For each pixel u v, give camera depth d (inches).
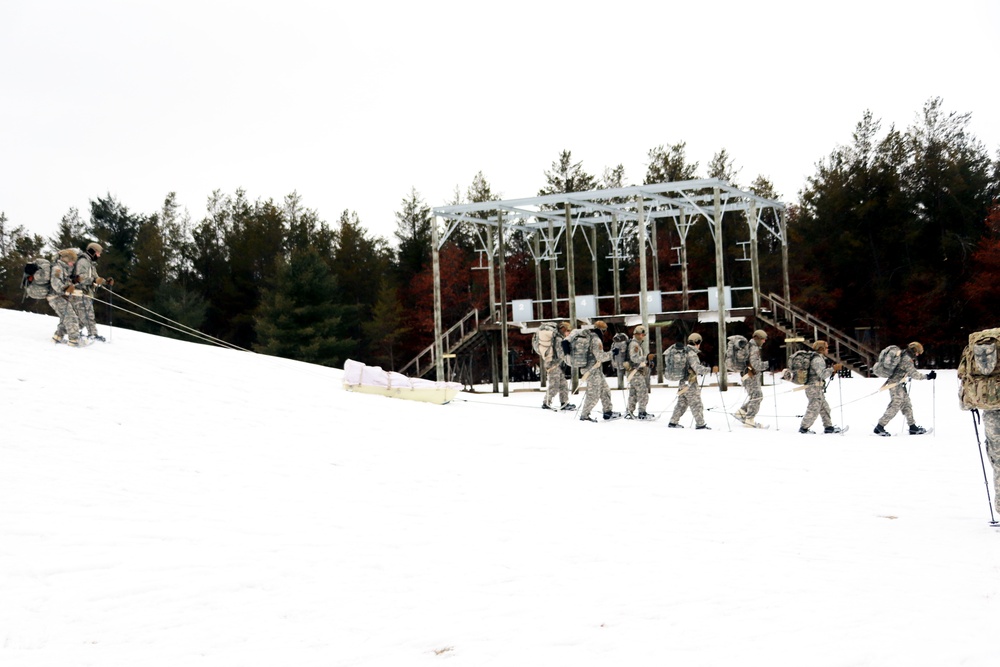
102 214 2453.2
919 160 1726.1
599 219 1246.3
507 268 2119.8
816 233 1820.9
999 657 186.5
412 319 2074.3
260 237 2166.6
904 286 1680.6
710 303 1149.7
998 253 1502.2
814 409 593.6
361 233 2206.0
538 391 1158.3
